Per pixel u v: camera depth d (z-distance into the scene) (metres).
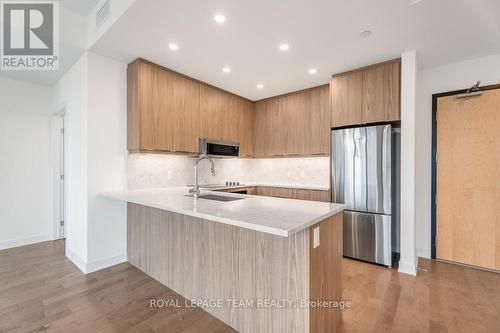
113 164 2.73
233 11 1.87
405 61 2.56
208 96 3.48
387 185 2.69
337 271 1.68
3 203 3.24
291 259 1.40
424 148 3.03
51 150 3.62
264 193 3.97
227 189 3.58
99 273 2.52
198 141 3.30
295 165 4.23
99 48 2.46
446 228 2.88
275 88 3.69
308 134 3.67
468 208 2.76
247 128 4.21
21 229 3.39
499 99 2.60
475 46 2.44
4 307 1.92
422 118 3.04
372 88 2.81
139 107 2.65
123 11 1.88
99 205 2.61
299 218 1.33
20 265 2.71
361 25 2.06
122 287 2.25
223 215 1.41
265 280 1.53
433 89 2.97
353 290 2.19
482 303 1.98
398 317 1.79
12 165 3.32
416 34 2.20
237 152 3.71
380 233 2.74
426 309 1.90
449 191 2.86
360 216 2.86
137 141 2.66
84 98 2.57
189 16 1.93
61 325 1.71
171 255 2.22
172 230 2.21
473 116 2.73
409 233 2.55
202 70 3.01
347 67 2.91
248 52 2.54
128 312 1.88
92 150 2.56
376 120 2.78
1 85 3.22
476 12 1.87
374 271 2.60
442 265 2.77
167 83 2.93
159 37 2.25
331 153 3.11
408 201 2.55
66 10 2.36
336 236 1.66
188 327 1.72
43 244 3.43
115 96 2.74
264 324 1.54
